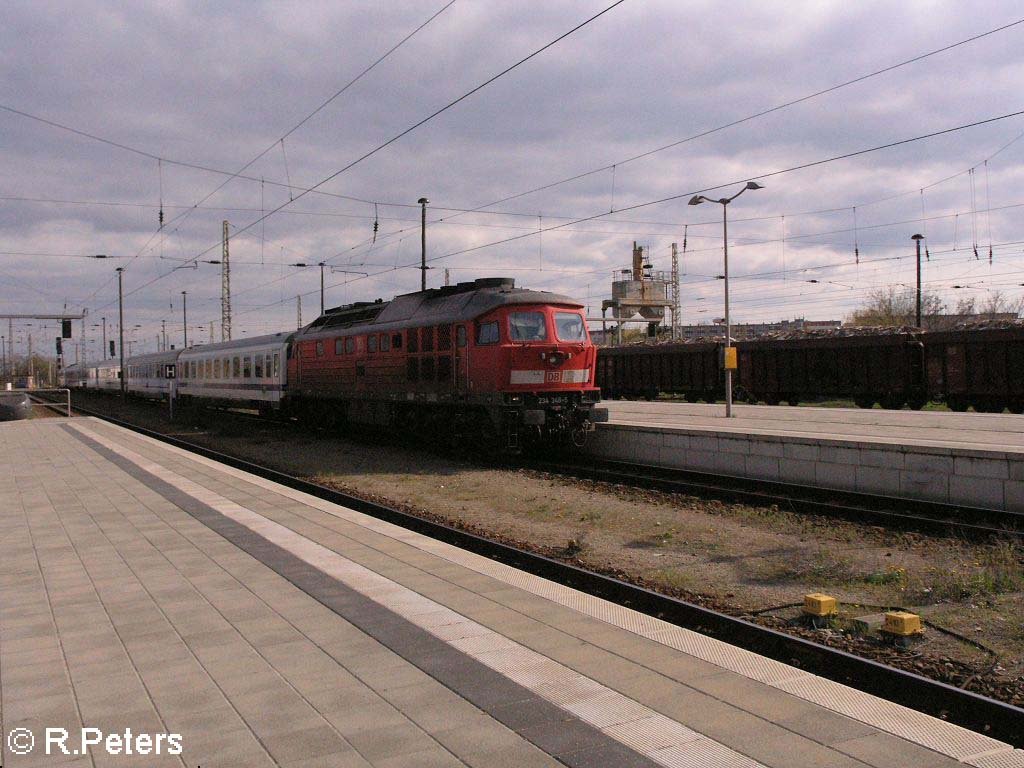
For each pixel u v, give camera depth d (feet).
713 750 13.16
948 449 40.88
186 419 113.70
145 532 31.27
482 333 59.26
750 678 16.44
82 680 16.17
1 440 76.07
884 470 43.86
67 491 42.39
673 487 47.26
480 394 59.31
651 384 129.70
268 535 30.55
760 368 113.50
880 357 98.53
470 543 34.53
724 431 52.70
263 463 66.03
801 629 22.63
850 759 12.88
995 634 21.93
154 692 15.55
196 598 22.08
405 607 21.21
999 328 91.15
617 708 14.85
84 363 250.78
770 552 32.17
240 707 14.82
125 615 20.56
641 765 12.59
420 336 66.39
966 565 29.27
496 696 15.35
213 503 38.17
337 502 45.93
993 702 16.44
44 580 24.12
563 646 18.29
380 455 68.28
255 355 103.50
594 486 48.73
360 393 76.59
